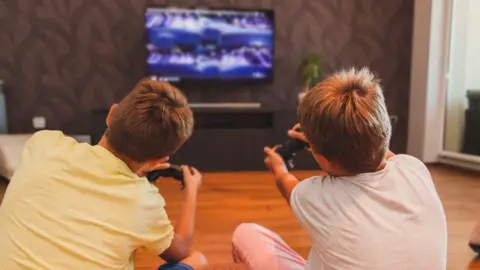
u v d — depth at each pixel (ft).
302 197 2.93
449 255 6.02
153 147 2.97
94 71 12.78
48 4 12.37
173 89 3.23
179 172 4.13
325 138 2.77
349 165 2.78
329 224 2.73
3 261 2.67
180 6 12.89
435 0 12.84
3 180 10.18
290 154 3.83
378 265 2.59
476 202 8.67
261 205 8.41
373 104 2.74
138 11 12.73
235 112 12.23
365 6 13.69
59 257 2.65
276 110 12.17
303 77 12.94
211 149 12.00
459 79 12.95
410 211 2.68
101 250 2.72
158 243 3.08
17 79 12.48
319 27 13.55
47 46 12.51
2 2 12.16
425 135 13.32
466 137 12.85
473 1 12.30
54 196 2.75
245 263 4.03
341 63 13.79
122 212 2.80
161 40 12.44
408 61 14.10
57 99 12.74
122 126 2.96
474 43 12.34
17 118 12.60
